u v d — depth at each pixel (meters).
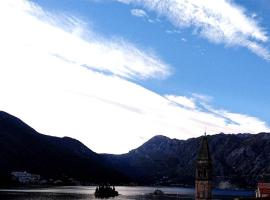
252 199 134.38
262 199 134.88
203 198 142.75
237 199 133.75
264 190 155.88
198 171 144.62
